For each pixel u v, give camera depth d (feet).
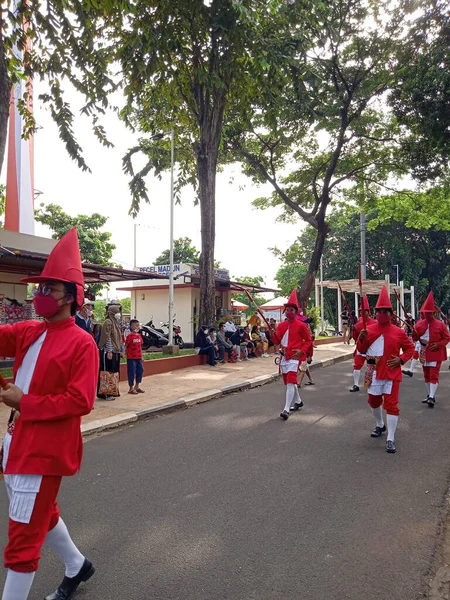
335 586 11.01
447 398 34.96
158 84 47.09
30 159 51.67
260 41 38.70
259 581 11.19
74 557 10.48
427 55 53.21
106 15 33.76
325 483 17.47
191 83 51.60
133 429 26.20
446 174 71.15
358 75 63.98
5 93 25.16
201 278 55.77
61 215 100.27
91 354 9.18
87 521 14.43
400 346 22.12
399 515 14.79
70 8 31.19
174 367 49.39
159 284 81.76
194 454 21.22
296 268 162.20
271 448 21.95
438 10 52.47
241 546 12.85
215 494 16.48
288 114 62.95
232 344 57.00
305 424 26.58
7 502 15.98
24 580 8.63
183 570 11.65
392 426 21.54
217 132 54.39
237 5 34.96
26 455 8.70
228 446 22.40
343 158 72.90
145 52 37.11
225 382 40.98
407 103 57.16
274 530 13.78
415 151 64.18
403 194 76.07
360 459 20.29
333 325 149.79
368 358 22.58
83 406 8.77
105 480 18.01
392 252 144.97
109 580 11.21
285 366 28.55
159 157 61.26
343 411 30.07
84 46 32.94
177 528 13.92
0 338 9.54
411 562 12.07
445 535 13.50
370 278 146.61
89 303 31.58
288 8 44.04
